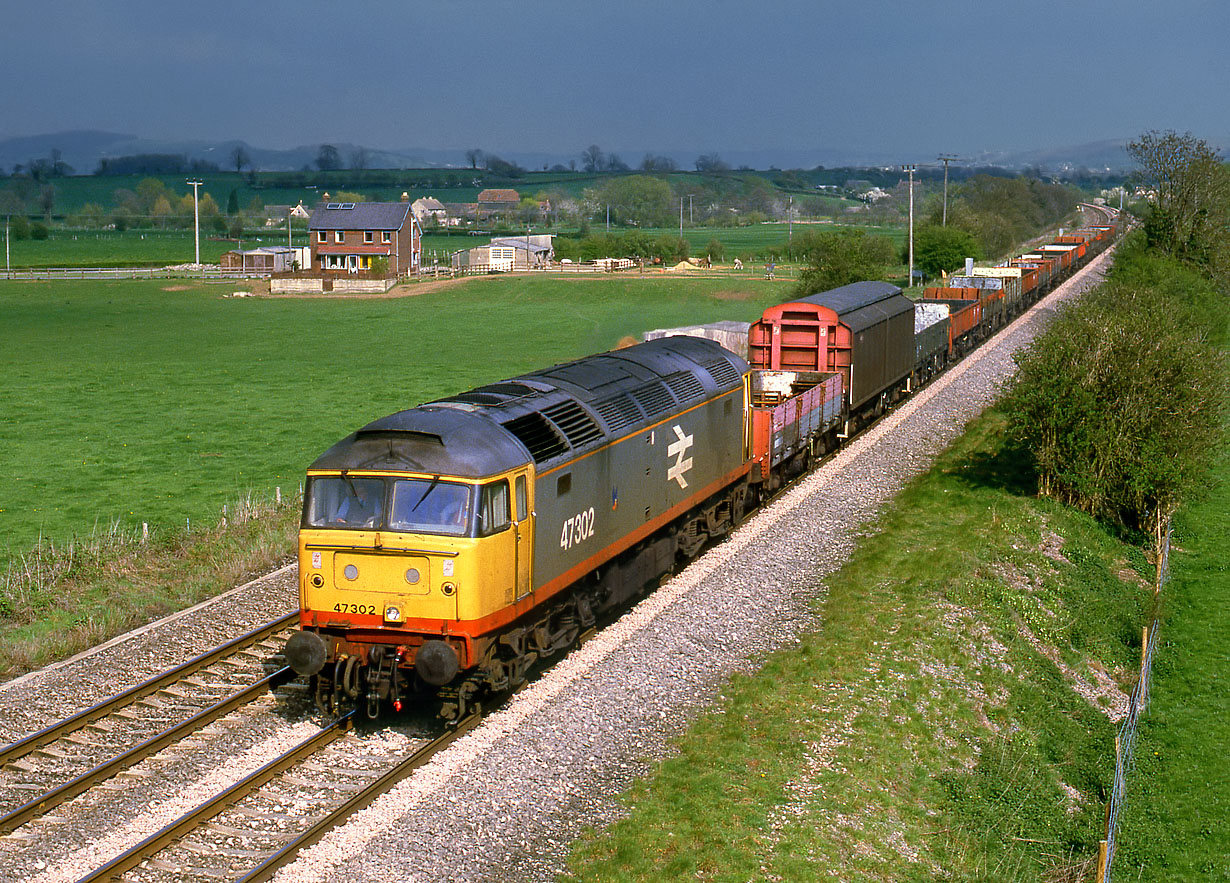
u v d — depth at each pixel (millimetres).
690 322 86500
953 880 15672
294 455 42375
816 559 26188
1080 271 92125
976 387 47906
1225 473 42188
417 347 74812
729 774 16312
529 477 17469
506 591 16969
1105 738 21750
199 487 37344
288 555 27281
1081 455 32688
